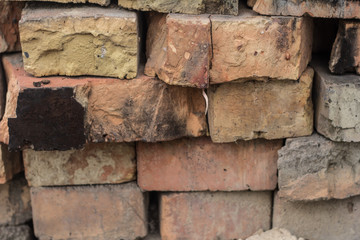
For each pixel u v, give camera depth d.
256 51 2.80
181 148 3.19
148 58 3.00
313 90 3.14
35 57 2.88
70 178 3.27
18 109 2.75
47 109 2.76
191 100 3.05
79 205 3.32
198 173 3.25
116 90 2.91
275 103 3.00
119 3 2.90
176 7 2.86
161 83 2.93
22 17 2.82
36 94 2.73
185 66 2.77
